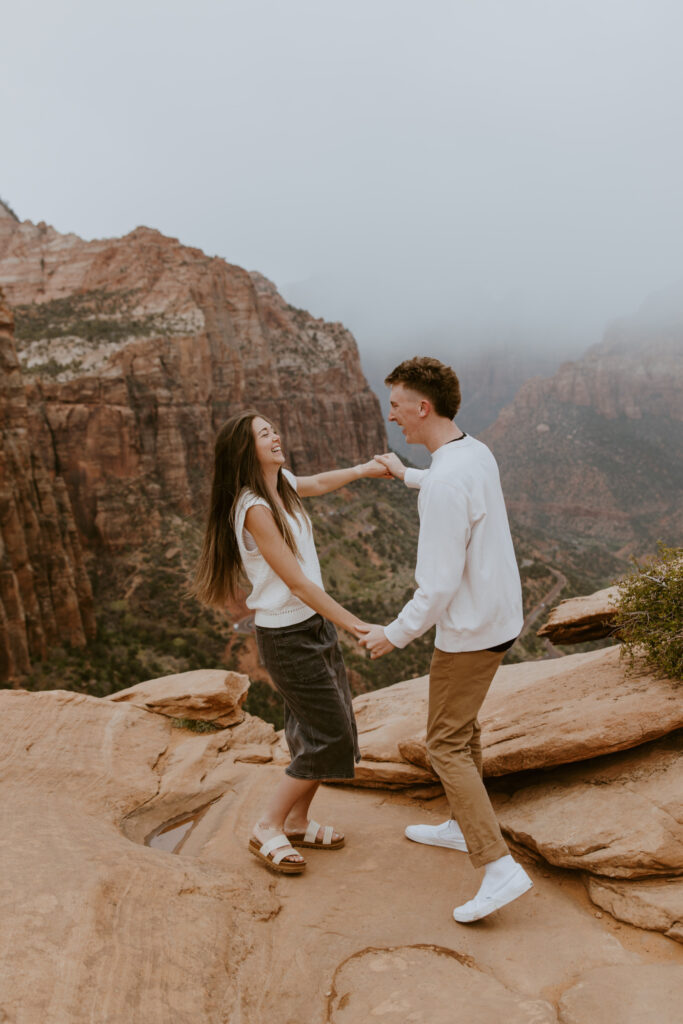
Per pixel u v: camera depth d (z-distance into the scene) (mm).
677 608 3768
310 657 3062
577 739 3439
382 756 4449
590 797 3455
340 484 3742
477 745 3408
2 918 2326
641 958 2648
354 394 135500
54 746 4258
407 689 6004
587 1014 2217
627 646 4074
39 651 39344
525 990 2447
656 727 3371
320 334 139750
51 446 61469
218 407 88562
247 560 3057
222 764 4672
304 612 3068
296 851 3309
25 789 3738
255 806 3992
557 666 5793
